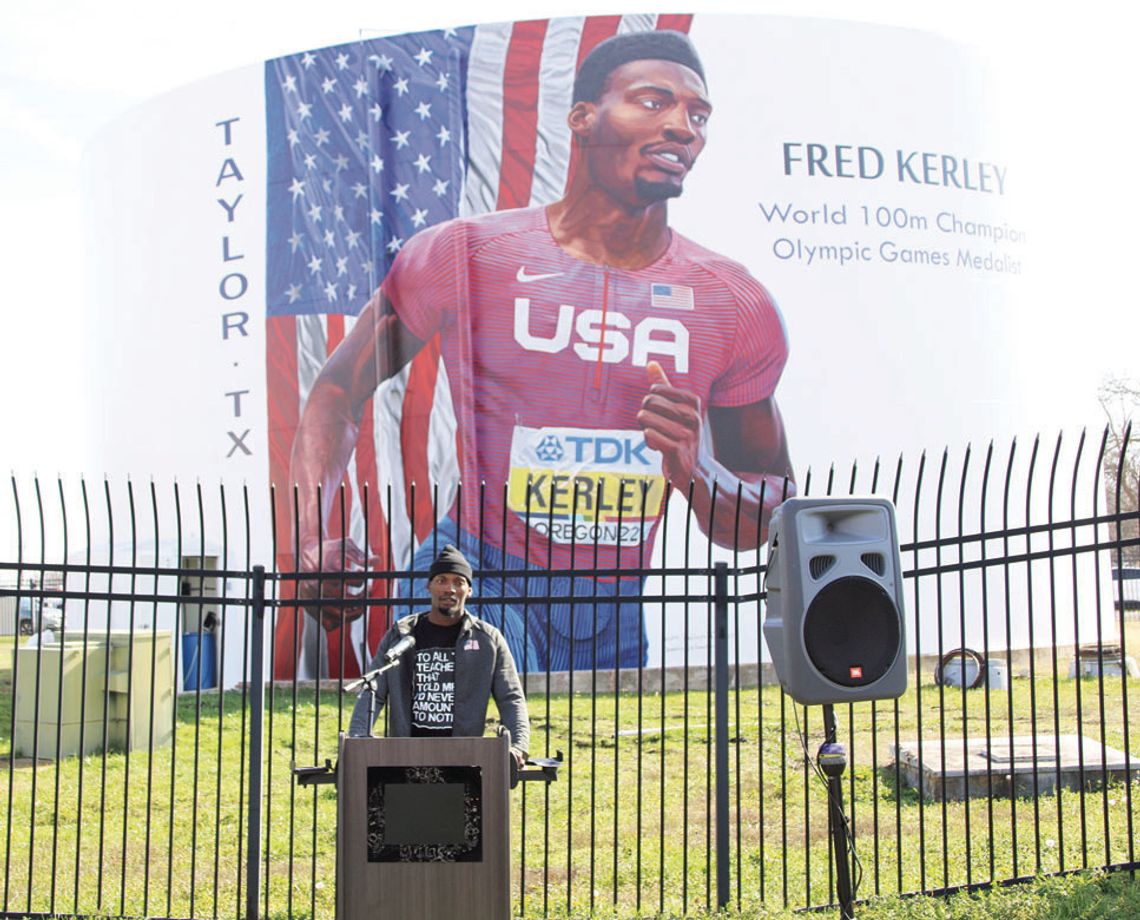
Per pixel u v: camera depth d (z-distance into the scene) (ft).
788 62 60.03
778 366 59.11
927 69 62.28
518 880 26.43
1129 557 107.86
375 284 60.54
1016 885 23.13
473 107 59.67
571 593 22.82
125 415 69.82
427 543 58.85
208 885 26.58
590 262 58.39
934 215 62.03
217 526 65.41
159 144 68.64
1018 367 64.64
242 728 23.48
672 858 27.86
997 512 62.49
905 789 33.32
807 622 18.56
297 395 62.95
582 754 40.09
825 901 24.18
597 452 57.67
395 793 17.17
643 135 58.49
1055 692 23.43
